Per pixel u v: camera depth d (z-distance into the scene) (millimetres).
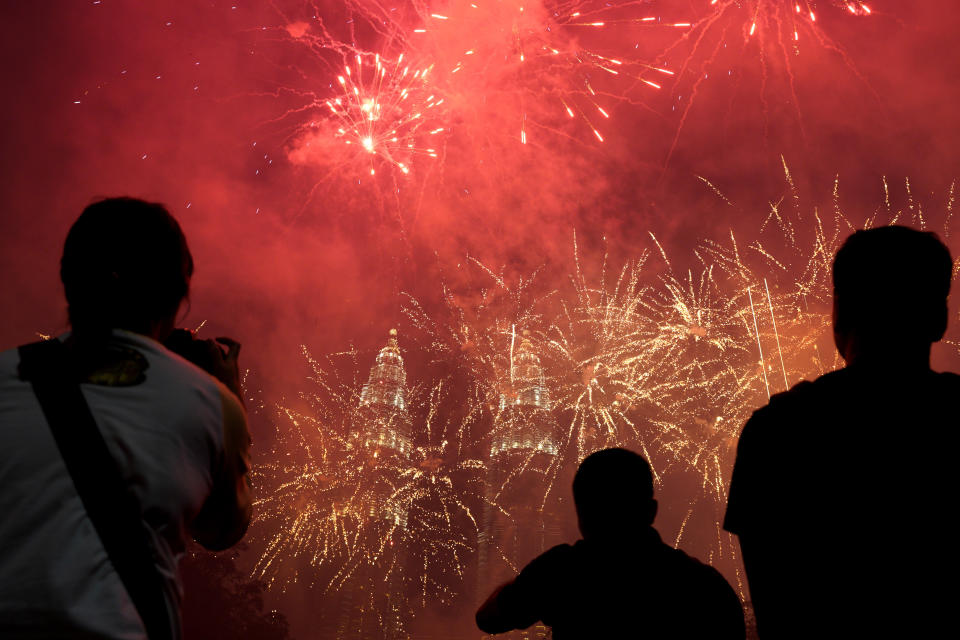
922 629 1927
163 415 2098
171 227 2510
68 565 1857
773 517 2154
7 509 1922
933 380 2297
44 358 2131
